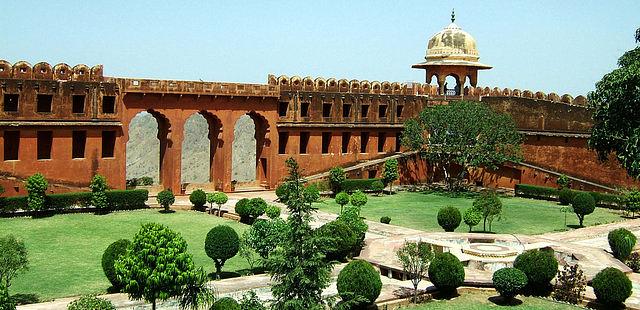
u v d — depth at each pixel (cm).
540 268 2466
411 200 4800
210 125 5012
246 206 3741
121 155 4447
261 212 3750
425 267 2483
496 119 5062
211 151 5028
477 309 2339
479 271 2734
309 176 5269
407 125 5394
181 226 3622
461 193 5175
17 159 4138
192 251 3042
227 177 4950
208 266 2761
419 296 2420
